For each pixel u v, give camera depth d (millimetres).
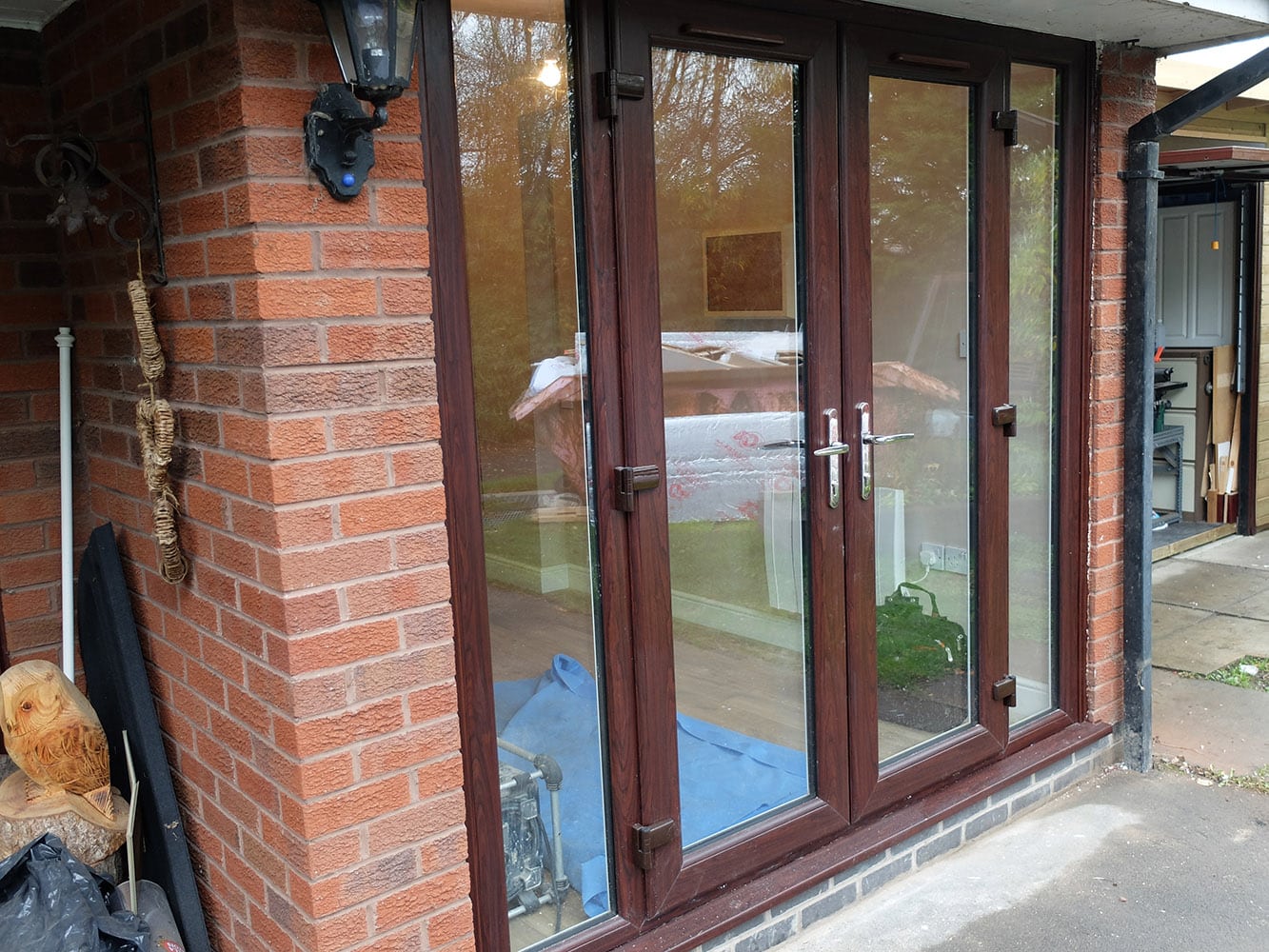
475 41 2156
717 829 2734
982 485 3250
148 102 2148
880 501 3035
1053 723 3602
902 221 2977
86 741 2480
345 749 1998
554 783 2432
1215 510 7156
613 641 2461
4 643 2803
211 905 2447
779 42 2578
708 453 2613
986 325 3188
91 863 2439
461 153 2154
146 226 2230
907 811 3135
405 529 2035
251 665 2072
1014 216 3295
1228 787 3617
